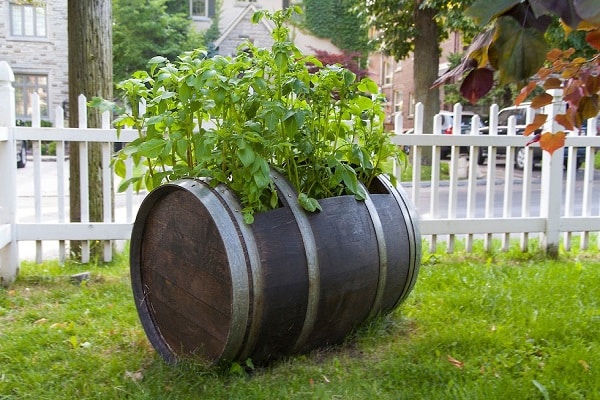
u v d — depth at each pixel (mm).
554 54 1911
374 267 2885
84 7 5039
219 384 2588
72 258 5180
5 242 4445
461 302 3773
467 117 18438
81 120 4832
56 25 23766
